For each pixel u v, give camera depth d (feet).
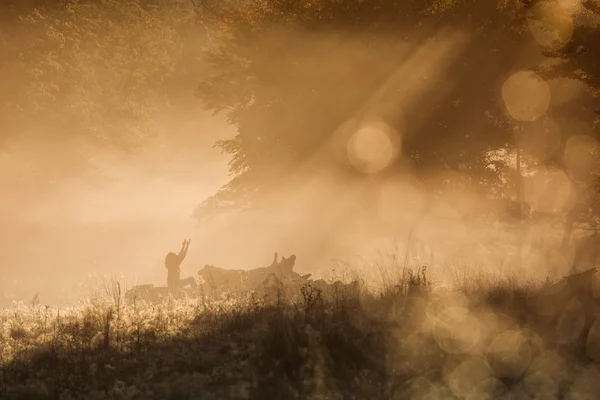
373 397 107.14
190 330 158.40
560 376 115.14
